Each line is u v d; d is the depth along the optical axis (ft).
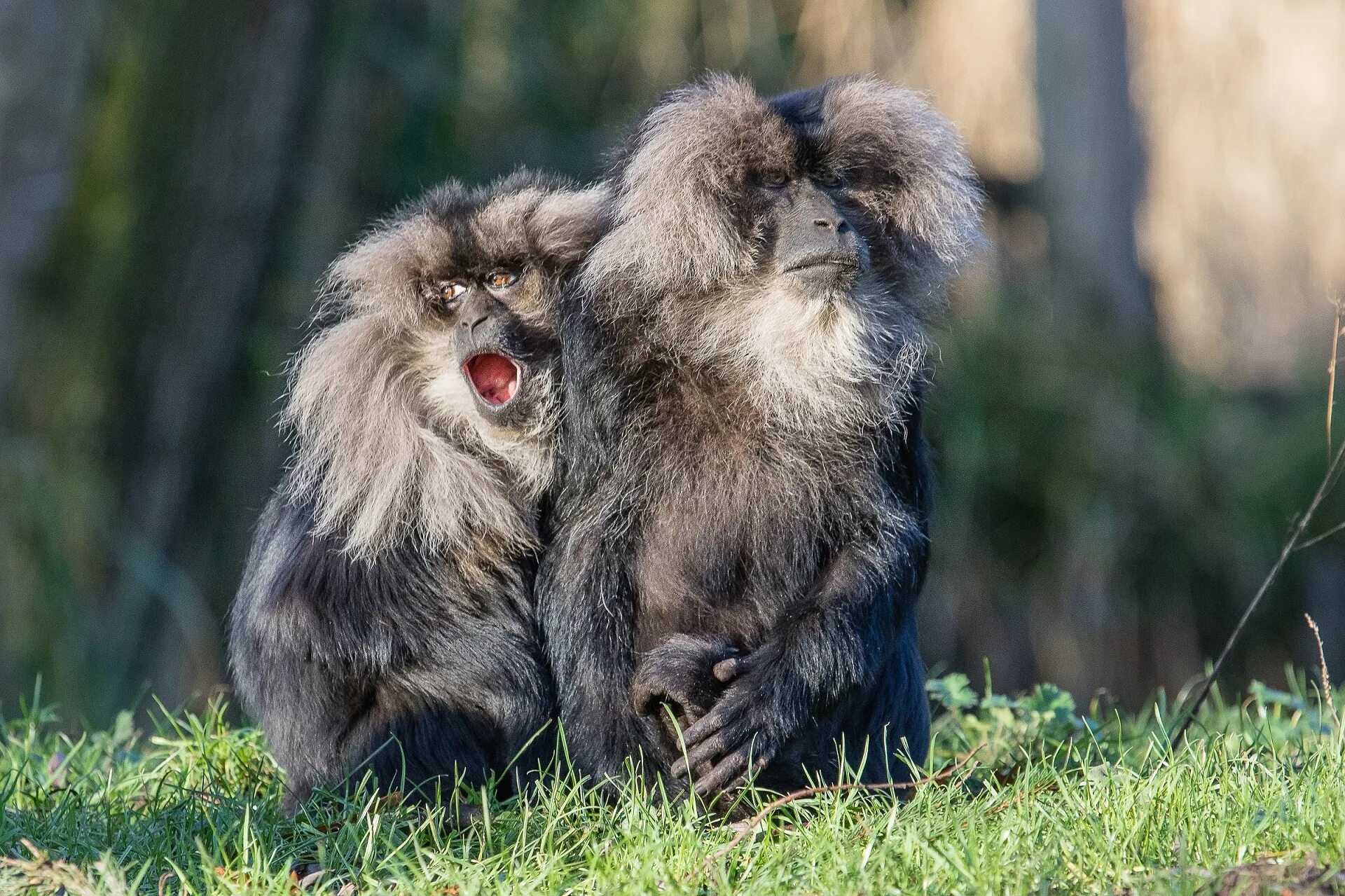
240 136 85.46
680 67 122.93
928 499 42.75
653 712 38.47
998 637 94.94
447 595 40.75
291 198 92.63
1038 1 105.91
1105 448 98.63
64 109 81.00
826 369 40.09
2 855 34.19
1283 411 107.96
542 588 41.34
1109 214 104.78
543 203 46.83
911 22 119.65
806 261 39.83
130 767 43.45
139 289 83.25
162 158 83.20
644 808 34.27
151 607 82.89
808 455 40.22
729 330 40.63
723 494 40.19
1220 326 114.11
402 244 45.75
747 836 33.17
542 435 43.21
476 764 39.83
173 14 82.79
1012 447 98.12
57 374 81.35
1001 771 41.81
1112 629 95.50
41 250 81.00
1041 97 106.11
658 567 40.34
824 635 38.01
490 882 31.94
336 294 48.11
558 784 36.52
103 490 82.17
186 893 31.12
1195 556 97.40
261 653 41.45
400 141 107.86
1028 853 30.71
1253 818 31.78
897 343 41.70
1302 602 97.45
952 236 42.78
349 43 96.22
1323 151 117.29
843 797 37.14
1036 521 97.50
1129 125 105.50
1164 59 119.34
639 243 40.93
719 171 40.88
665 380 40.78
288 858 33.09
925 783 35.88
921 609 94.22
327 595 40.52
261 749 44.68
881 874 30.12
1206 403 102.58
